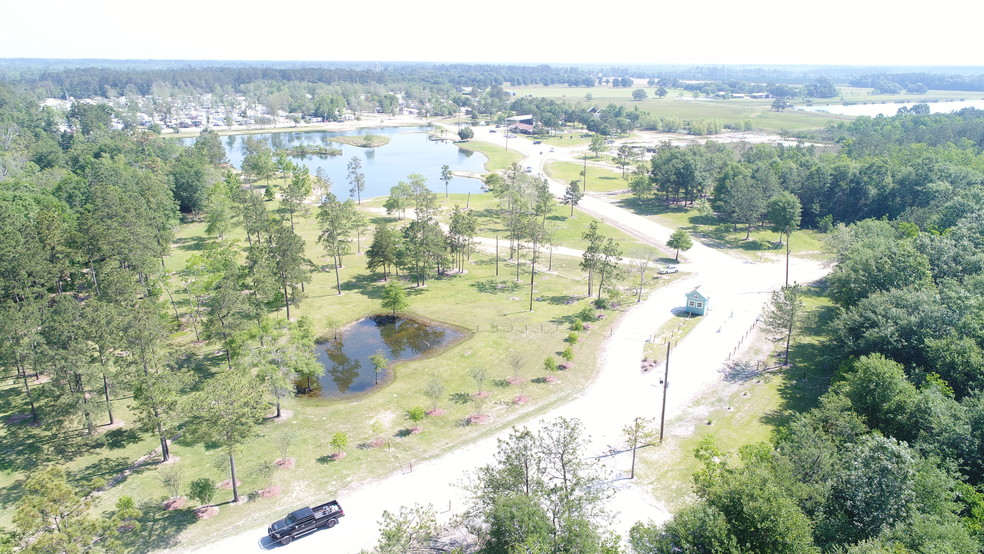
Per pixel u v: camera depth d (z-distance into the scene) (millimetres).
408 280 112812
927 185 137375
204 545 47562
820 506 44656
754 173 164250
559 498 43000
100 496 52656
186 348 83250
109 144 196625
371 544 47781
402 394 72438
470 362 80562
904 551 37500
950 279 83375
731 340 87500
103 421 65812
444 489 54531
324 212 114625
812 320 92375
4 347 61531
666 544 40531
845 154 187125
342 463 58594
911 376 64125
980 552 40156
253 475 56594
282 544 47750
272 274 89312
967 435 50875
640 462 58688
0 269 75062
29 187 134250
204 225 149250
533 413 67688
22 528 37375
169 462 58812
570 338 84750
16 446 60469
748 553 37594
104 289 80125
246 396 53219
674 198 183125
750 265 122938
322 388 74625
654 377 76250
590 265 99875
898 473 43500
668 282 112250
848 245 106625
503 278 114062
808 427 50344
